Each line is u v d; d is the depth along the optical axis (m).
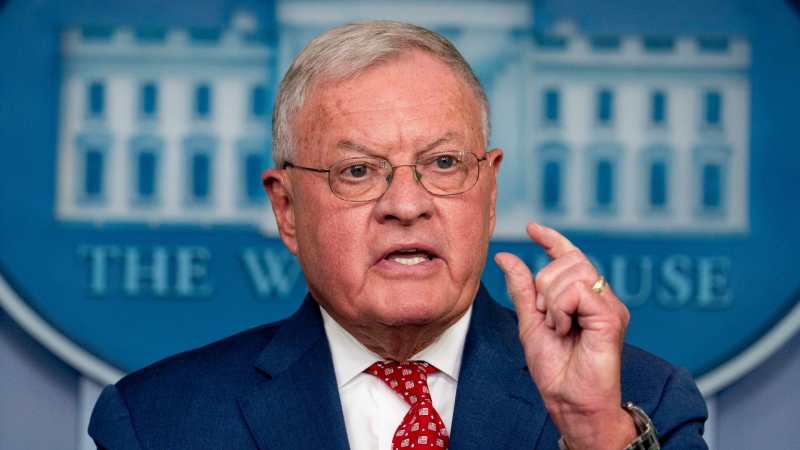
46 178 3.38
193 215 3.39
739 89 3.41
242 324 3.37
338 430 1.91
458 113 1.89
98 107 3.41
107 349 3.34
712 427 3.29
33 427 3.29
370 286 1.84
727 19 3.42
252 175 3.40
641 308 3.35
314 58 1.94
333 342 2.03
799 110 3.38
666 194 3.38
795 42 3.40
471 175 1.88
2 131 3.38
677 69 3.41
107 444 2.00
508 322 2.12
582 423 1.62
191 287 3.37
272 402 1.98
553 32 3.43
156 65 3.43
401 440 1.88
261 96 3.43
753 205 3.38
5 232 3.35
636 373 2.04
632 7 3.43
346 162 1.85
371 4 3.42
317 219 1.89
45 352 3.32
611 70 3.42
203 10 3.44
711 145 3.39
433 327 1.92
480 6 3.42
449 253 1.84
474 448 1.87
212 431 1.98
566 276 1.61
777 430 3.29
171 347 3.36
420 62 1.90
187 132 3.41
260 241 3.39
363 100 1.86
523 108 3.40
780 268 3.35
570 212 3.38
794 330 3.30
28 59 3.41
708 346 3.33
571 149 3.39
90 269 3.36
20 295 3.33
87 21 3.43
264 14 3.44
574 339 1.65
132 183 3.39
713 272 3.36
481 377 1.94
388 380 1.96
